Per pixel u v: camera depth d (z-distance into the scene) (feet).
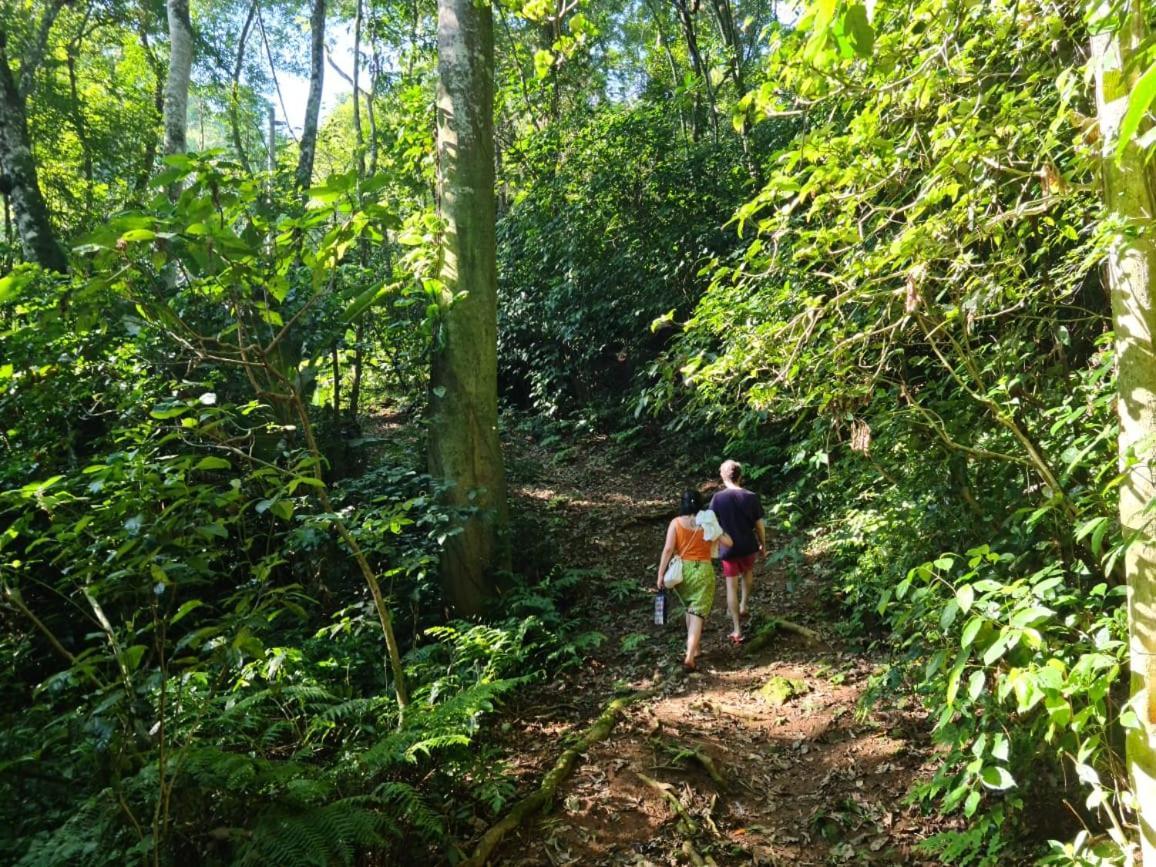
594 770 14.08
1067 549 10.90
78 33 49.47
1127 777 8.64
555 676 19.27
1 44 25.30
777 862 11.67
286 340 23.52
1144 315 6.41
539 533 26.76
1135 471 6.57
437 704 15.20
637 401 13.85
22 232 24.45
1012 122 9.80
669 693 17.75
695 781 13.71
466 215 23.30
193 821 9.70
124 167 48.88
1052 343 14.35
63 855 8.60
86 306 10.21
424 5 57.57
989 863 9.85
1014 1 10.11
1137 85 2.99
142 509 9.24
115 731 9.65
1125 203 6.51
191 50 34.19
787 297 12.14
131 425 18.79
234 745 12.35
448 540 22.29
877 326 12.12
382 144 38.37
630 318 40.29
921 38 10.73
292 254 11.26
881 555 17.71
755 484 33.83
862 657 18.17
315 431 25.12
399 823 11.55
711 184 38.40
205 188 10.22
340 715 13.75
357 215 11.08
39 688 9.00
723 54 42.98
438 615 22.13
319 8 37.93
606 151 40.29
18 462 16.30
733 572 20.63
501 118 47.01
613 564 28.17
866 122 10.83
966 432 13.15
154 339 19.89
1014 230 11.30
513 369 52.54
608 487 37.88
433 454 23.50
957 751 10.19
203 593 18.63
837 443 15.49
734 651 19.98
